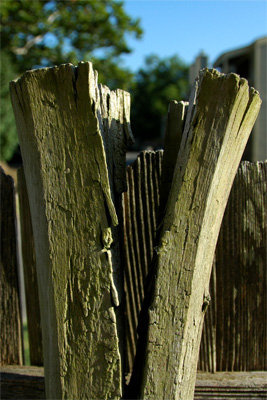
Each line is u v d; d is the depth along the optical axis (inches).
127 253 29.6
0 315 30.6
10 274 30.5
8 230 30.3
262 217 29.4
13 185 30.2
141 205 29.3
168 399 23.4
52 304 23.9
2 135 179.2
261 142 183.2
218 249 29.6
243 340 29.9
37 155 23.5
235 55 198.7
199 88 22.6
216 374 29.4
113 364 23.5
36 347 30.8
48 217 23.6
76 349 23.7
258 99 23.5
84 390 23.8
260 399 28.3
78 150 23.1
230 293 29.7
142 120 555.5
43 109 23.1
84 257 23.4
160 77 583.5
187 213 23.0
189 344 23.7
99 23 241.9
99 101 24.0
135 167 29.1
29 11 223.1
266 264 29.5
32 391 28.9
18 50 233.8
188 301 23.1
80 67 22.3
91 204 23.2
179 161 23.3
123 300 26.8
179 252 23.0
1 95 177.3
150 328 23.2
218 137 22.5
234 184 29.3
